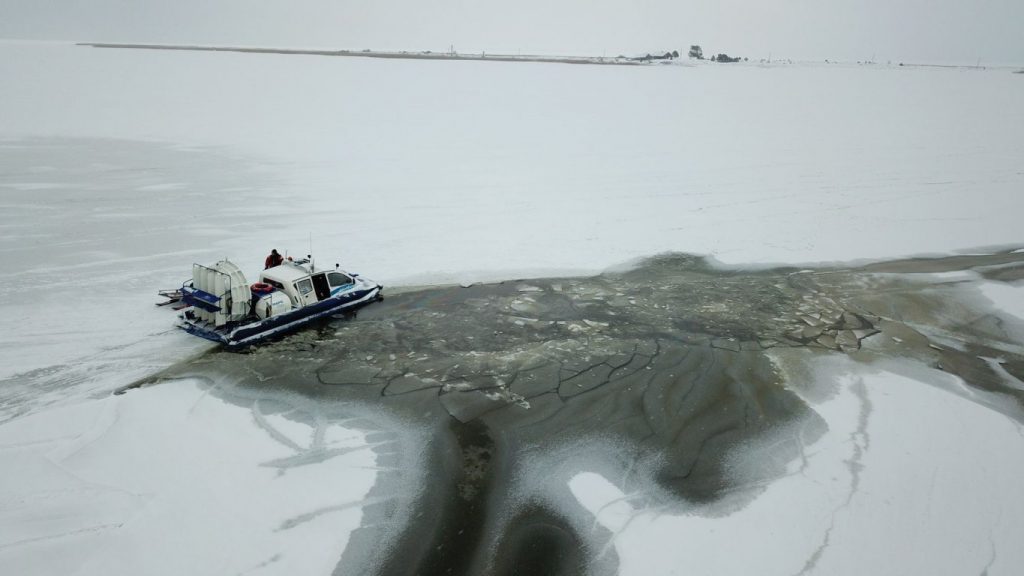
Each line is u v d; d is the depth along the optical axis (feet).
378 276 52.34
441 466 28.71
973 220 71.61
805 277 54.80
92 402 32.53
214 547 23.52
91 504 25.26
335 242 59.82
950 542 24.73
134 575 22.17
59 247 55.42
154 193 74.33
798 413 33.81
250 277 50.11
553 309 46.68
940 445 31.17
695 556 23.84
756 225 69.05
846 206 76.59
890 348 41.88
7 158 88.99
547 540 24.54
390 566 23.13
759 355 40.24
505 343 40.96
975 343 42.93
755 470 29.04
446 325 43.42
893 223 70.44
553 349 40.24
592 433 31.50
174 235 59.88
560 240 62.75
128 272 50.44
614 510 26.23
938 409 34.50
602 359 39.06
